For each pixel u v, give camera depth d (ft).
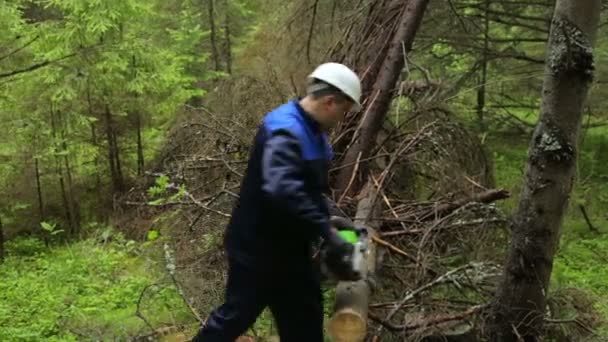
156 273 22.16
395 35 21.35
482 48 33.09
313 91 9.56
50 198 39.32
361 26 23.18
